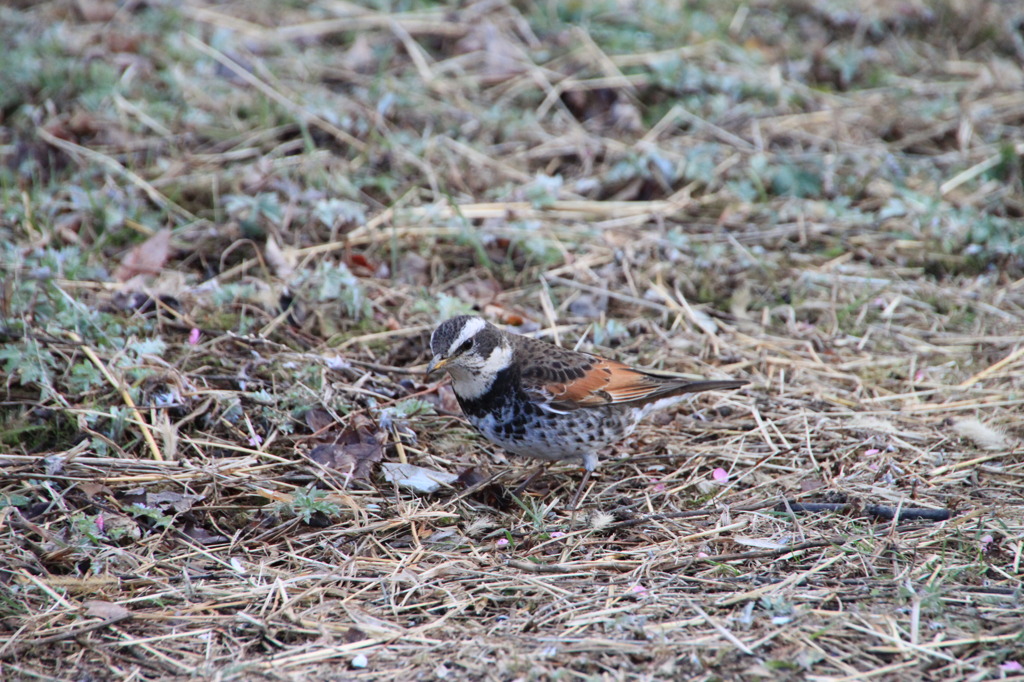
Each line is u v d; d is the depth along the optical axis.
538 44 18.36
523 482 10.20
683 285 13.34
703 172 15.24
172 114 15.89
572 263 13.61
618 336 12.27
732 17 19.69
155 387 10.40
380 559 8.55
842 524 9.02
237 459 9.84
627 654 7.23
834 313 12.89
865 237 14.41
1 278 11.48
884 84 18.33
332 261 13.19
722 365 11.93
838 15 19.77
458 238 13.71
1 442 9.88
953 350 12.23
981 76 18.44
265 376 10.93
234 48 17.50
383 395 10.92
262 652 7.41
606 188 15.31
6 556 8.28
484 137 16.11
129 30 18.05
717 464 10.30
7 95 16.02
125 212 13.73
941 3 20.19
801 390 11.45
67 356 10.75
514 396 9.62
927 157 16.31
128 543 8.69
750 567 8.37
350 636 7.53
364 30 18.55
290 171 14.60
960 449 10.31
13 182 14.36
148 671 7.20
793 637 7.38
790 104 17.45
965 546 8.52
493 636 7.50
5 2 18.89
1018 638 7.29
